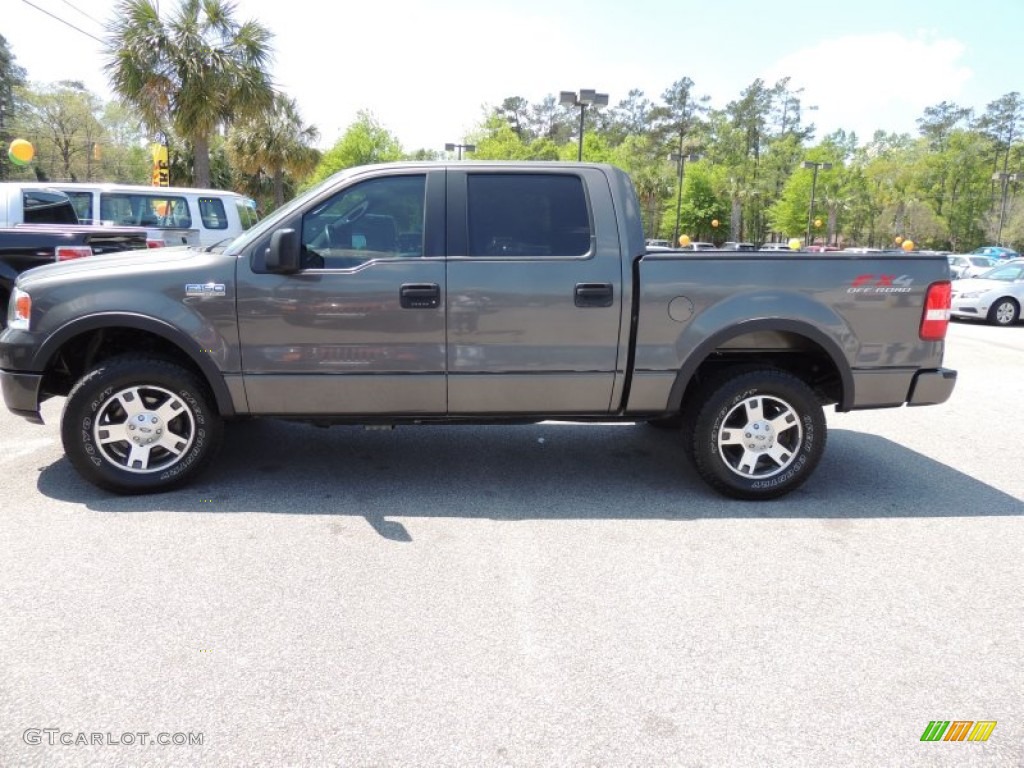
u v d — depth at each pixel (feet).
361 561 11.66
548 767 7.29
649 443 18.72
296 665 8.86
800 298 14.03
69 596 10.32
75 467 13.73
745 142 275.59
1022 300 51.11
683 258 13.92
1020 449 18.98
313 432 18.95
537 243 13.91
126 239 27.12
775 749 7.61
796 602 10.68
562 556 12.04
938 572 11.75
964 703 8.43
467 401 14.10
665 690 8.55
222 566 11.35
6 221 30.86
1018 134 294.05
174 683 8.46
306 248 13.70
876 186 269.23
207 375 13.61
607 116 305.32
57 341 13.37
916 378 14.57
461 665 8.94
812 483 16.01
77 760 7.22
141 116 59.82
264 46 60.03
